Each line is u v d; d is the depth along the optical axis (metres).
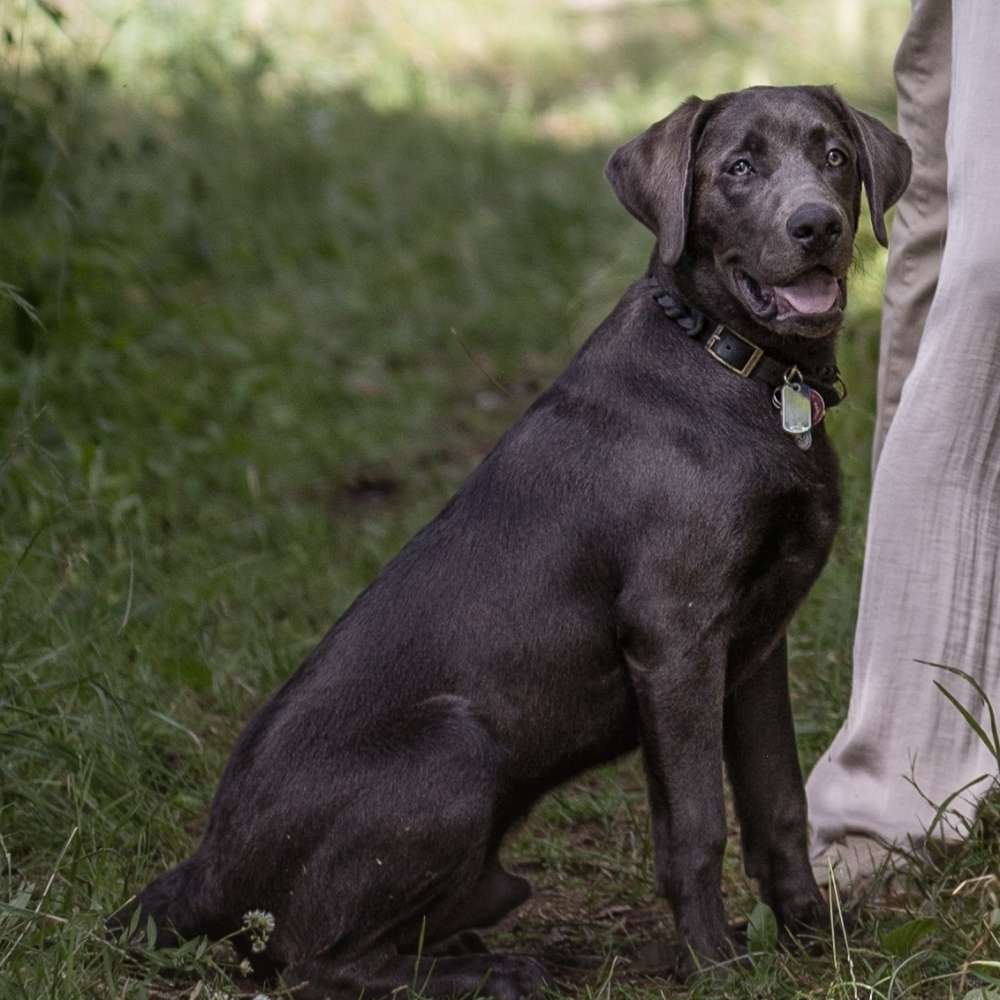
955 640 7.48
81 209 13.68
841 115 7.43
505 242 18.56
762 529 7.03
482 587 7.11
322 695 7.01
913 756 7.56
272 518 12.21
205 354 14.78
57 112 13.82
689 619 6.98
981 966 6.62
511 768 7.12
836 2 24.36
